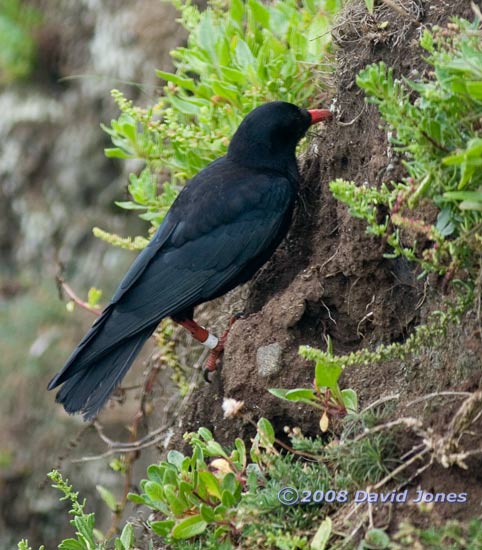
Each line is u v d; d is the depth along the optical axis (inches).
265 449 356.8
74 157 904.9
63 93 922.1
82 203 903.7
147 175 448.5
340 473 319.0
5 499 823.1
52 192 909.8
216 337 418.9
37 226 916.0
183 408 429.1
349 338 371.2
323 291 371.9
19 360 871.1
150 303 398.9
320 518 315.9
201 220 404.2
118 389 488.7
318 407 327.9
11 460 832.3
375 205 348.5
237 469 334.3
